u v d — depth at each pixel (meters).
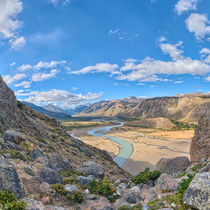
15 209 7.91
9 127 27.59
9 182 9.28
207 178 9.07
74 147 44.34
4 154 16.08
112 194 14.80
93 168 22.03
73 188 12.79
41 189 11.28
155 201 11.70
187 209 8.72
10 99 37.09
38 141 29.92
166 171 27.28
